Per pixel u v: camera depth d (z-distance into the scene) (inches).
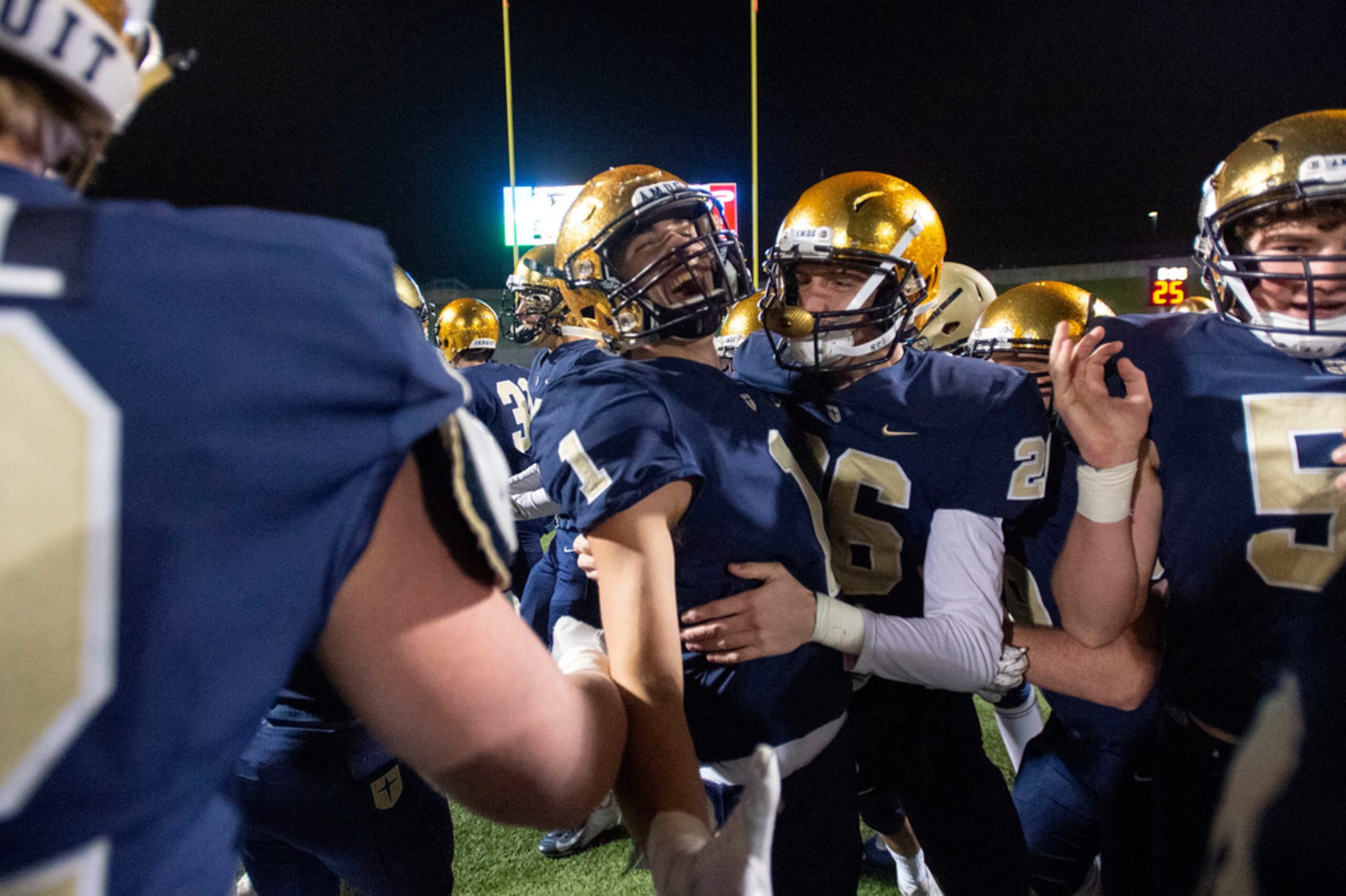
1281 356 44.4
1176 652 46.2
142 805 14.2
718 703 45.4
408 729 19.4
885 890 85.7
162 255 15.1
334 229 18.1
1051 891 66.0
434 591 18.6
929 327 108.0
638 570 36.6
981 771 63.4
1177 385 46.4
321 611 16.7
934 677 48.5
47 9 15.5
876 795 66.5
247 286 15.7
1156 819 49.0
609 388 42.8
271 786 52.7
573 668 33.5
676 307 48.9
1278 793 36.3
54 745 13.2
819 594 46.1
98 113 17.6
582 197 52.0
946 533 53.8
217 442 14.6
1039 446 54.8
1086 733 62.3
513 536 21.2
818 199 56.7
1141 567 49.8
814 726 47.4
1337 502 40.9
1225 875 38.4
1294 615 40.5
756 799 21.6
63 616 13.2
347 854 54.6
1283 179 41.6
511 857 91.8
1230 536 43.4
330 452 16.0
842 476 57.1
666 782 30.3
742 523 44.2
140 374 14.1
